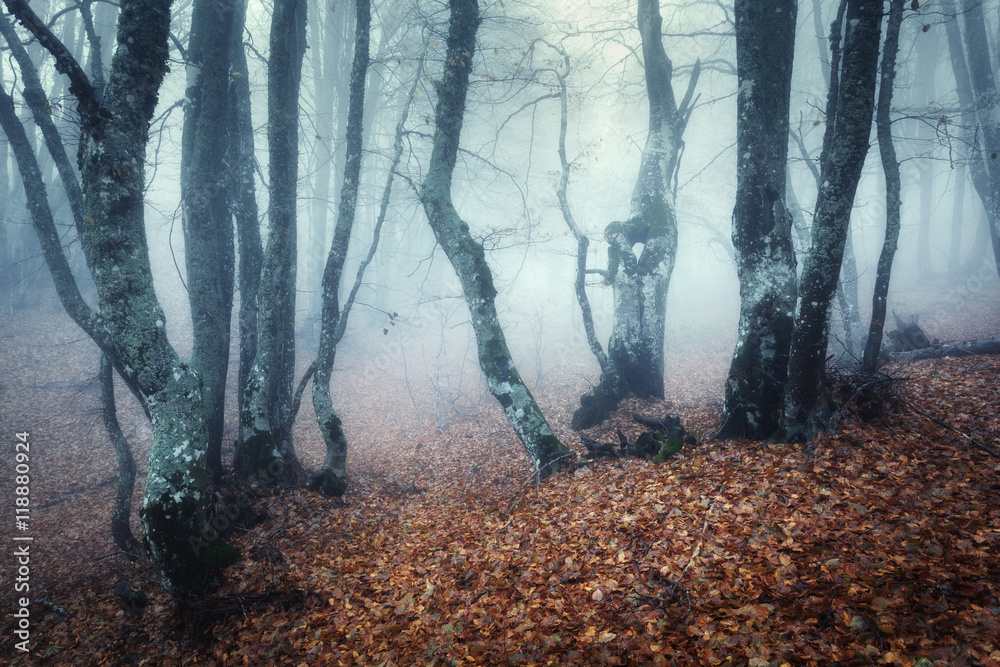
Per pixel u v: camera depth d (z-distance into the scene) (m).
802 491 5.86
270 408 10.74
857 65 6.56
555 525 6.78
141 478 13.44
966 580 3.99
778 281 8.37
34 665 6.54
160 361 6.65
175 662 5.87
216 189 10.73
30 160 9.52
